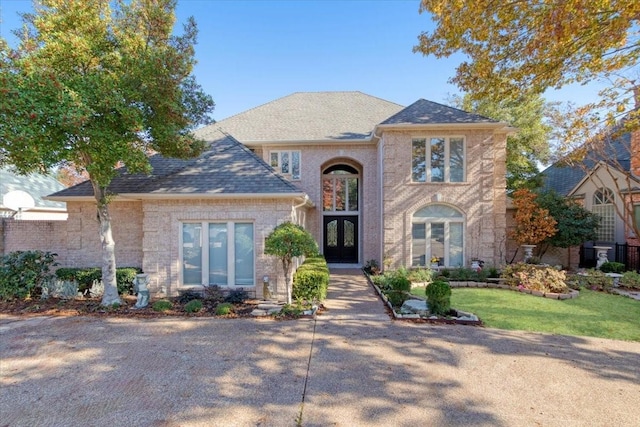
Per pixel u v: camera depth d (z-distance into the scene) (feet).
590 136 43.70
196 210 36.88
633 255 55.67
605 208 62.54
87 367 19.70
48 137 25.79
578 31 25.00
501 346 23.27
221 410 15.28
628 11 22.86
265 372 19.10
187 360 20.68
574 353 22.17
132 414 14.92
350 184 67.15
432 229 51.52
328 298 37.91
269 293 35.88
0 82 22.79
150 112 30.07
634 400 16.37
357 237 66.74
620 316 30.45
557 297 37.17
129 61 26.91
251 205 36.58
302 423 14.30
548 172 82.23
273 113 68.28
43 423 14.26
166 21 30.17
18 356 21.30
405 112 52.80
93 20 27.07
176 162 41.75
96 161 29.09
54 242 43.75
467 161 50.37
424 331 26.30
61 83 24.45
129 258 42.50
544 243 55.31
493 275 46.78
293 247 32.12
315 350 22.36
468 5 26.96
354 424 14.26
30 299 35.47
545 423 14.47
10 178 68.28
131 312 31.17
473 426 14.19
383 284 41.83
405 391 17.07
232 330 26.35
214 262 37.50
